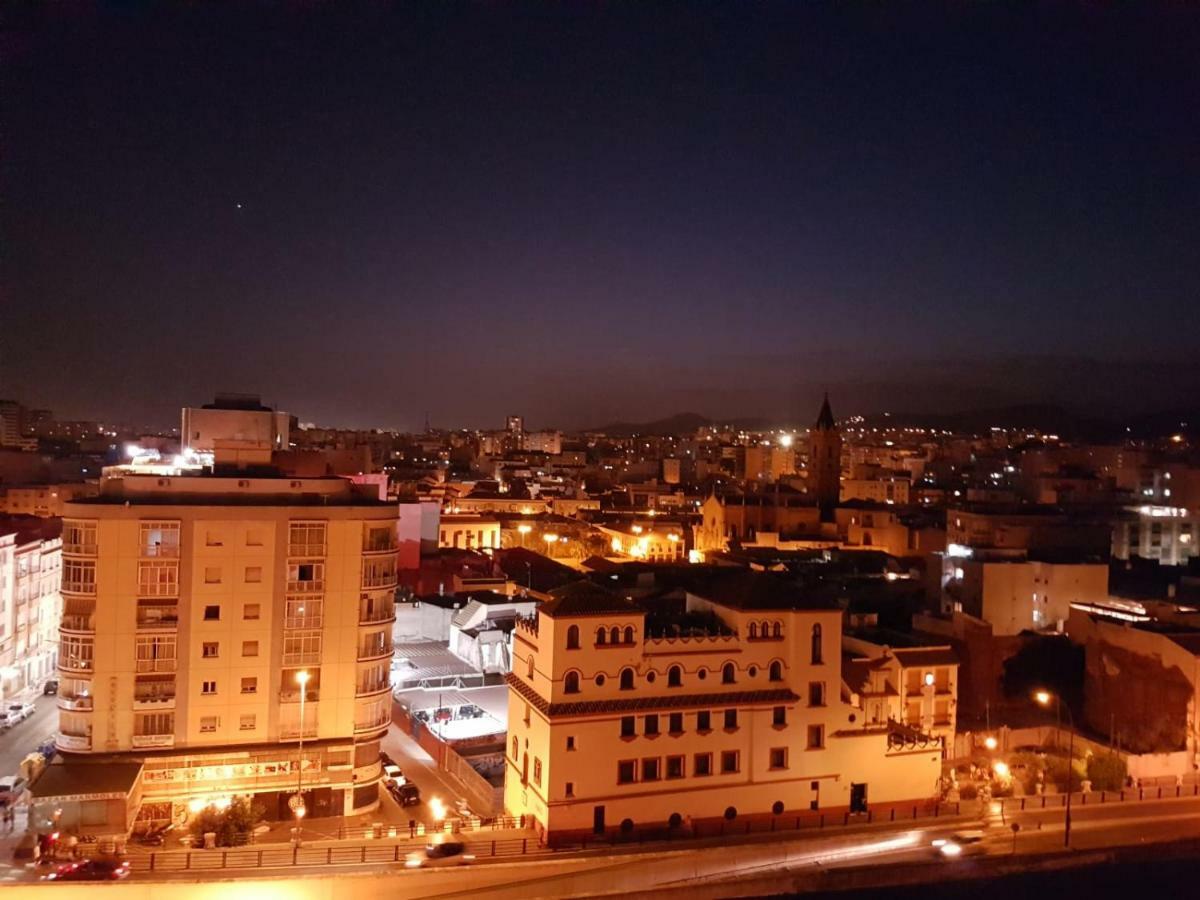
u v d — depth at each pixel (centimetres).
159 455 15562
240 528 7956
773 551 16275
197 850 7106
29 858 6906
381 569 8356
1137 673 9838
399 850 7181
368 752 8281
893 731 8750
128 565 7731
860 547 18400
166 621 7788
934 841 7725
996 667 10725
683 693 7800
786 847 7444
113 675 7694
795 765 8044
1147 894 7544
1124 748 9638
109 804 7119
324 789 8075
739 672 7981
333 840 7425
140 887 6381
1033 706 10662
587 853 7112
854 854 7525
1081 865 7700
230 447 8962
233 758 7850
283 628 8038
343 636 8181
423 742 9462
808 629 8144
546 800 7344
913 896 7344
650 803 7606
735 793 7844
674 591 9712
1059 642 11000
